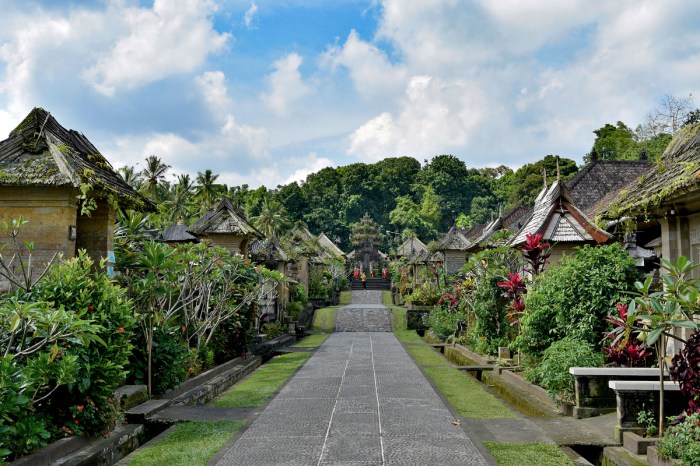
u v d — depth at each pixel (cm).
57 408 609
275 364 1471
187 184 5400
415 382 1097
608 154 5028
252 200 8400
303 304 3234
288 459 595
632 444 607
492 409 863
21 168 840
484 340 1484
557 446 639
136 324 868
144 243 945
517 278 1261
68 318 545
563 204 1298
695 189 636
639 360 780
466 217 8694
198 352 1151
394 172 10106
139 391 841
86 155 964
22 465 501
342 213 9019
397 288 4341
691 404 538
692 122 845
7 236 845
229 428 735
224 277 1327
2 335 574
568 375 812
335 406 867
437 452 616
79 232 941
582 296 934
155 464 586
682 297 530
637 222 833
